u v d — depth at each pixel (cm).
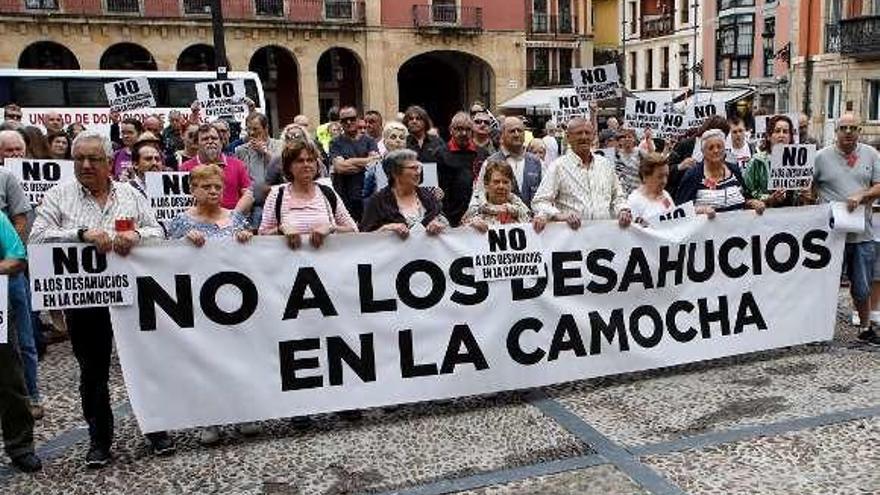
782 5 3253
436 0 3534
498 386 503
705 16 3884
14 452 422
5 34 2838
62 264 411
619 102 2167
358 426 471
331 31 3350
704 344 559
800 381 523
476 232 493
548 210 530
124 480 409
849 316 687
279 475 409
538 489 385
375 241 472
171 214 639
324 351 465
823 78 2934
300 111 3372
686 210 553
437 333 487
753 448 421
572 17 4134
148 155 689
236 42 3195
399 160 496
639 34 4566
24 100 1770
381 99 3481
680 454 417
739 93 3222
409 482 396
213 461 429
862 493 370
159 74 1834
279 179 625
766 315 577
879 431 437
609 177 559
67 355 645
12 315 413
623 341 535
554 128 1262
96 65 2994
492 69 3684
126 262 423
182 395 439
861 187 593
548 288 513
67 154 844
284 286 456
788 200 659
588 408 488
